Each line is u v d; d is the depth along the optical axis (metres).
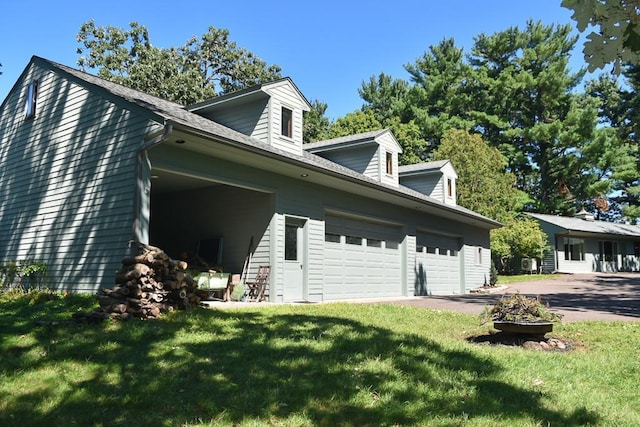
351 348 5.64
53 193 10.74
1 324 6.25
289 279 11.64
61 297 9.04
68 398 3.93
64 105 10.98
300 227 12.18
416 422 3.70
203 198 12.53
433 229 18.36
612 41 1.90
